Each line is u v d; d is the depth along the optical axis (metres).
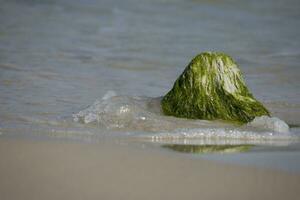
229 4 91.44
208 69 33.78
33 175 21.20
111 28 72.12
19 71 46.50
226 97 33.25
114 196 19.31
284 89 43.62
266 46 63.59
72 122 31.92
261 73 49.81
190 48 61.50
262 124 31.70
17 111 34.16
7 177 20.91
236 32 72.06
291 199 19.66
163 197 19.34
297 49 62.03
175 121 31.98
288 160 24.89
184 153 25.73
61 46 59.88
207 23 77.69
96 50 58.53
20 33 66.56
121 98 34.56
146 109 33.56
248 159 24.89
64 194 19.39
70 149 25.12
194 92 33.38
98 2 90.06
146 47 61.00
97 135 29.19
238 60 55.75
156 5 89.31
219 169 22.86
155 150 26.05
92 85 43.12
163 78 47.09
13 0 88.12
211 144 28.16
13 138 27.41
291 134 30.58
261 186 20.83
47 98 38.06
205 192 19.95
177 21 78.31
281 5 91.44
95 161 23.30
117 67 50.81
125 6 87.88
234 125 31.77
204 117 32.66
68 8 85.00
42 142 26.39
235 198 19.48
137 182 20.78
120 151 25.22
